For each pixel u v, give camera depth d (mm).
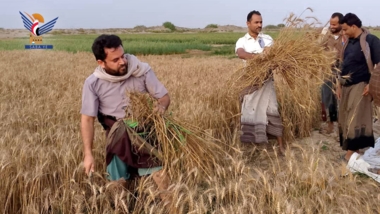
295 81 4570
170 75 10820
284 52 4590
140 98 3271
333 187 3652
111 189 3479
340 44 5500
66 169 3844
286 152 4219
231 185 3529
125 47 27953
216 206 3352
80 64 16359
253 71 4766
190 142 3705
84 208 3600
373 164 4516
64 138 4625
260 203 3352
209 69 12781
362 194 3830
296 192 3598
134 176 3645
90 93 3279
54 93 8133
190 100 6770
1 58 19828
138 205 3426
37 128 5520
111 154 3391
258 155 5172
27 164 3875
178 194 3275
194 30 104438
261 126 4938
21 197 3541
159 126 3381
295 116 5965
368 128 4625
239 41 5207
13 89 8883
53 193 3717
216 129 5512
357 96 4566
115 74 3205
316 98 6266
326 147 5438
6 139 4582
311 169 3686
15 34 85562
